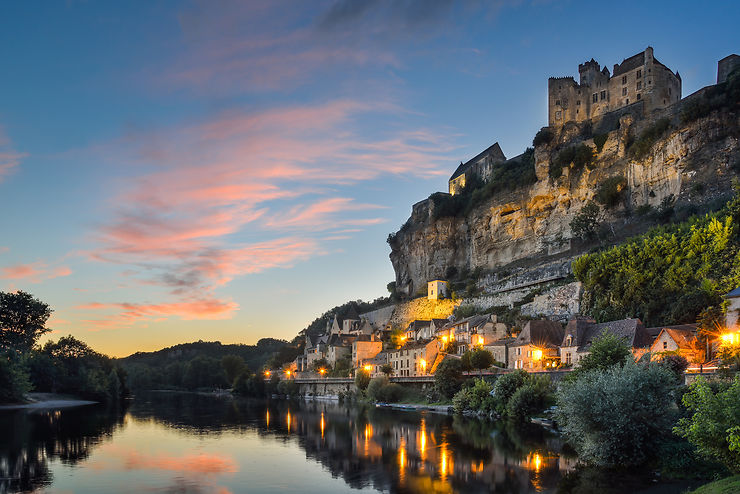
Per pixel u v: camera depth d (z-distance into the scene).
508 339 105.56
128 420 97.19
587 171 133.75
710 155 109.31
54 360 163.75
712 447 35.69
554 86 156.12
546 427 71.00
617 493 39.56
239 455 60.28
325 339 190.00
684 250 90.38
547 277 125.38
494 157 189.00
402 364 131.75
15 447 65.94
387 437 70.00
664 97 141.12
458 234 178.62
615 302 96.31
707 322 71.62
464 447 60.97
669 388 46.12
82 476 50.19
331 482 47.88
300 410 114.12
